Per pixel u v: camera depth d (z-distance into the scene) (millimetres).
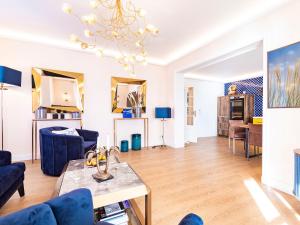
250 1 2318
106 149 1732
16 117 3477
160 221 1668
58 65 3842
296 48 2072
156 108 4805
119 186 1460
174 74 4844
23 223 669
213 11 2561
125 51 4215
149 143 5055
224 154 4207
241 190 2303
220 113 7402
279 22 2260
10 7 2490
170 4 2400
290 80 2137
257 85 6309
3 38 3340
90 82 4188
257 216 1754
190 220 666
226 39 3102
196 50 3891
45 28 3129
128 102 4672
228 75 6613
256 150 4551
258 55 4207
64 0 2326
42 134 2777
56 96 3797
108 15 2660
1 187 1563
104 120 4375
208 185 2459
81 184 1497
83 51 4059
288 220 1690
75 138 2727
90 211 972
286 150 2207
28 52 3553
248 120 5949
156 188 2369
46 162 2762
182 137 5031
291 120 2148
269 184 2422
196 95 7051
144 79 4910
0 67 2695
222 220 1689
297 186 1636
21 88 3504
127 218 1400
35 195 2154
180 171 3018
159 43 3729
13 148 3465
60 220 828
